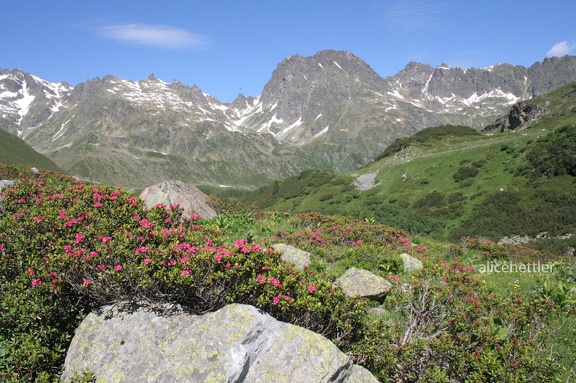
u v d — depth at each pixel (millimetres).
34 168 25547
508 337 10320
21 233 9617
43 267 8383
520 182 99375
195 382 6895
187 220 11914
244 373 7199
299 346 7613
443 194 112062
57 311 8430
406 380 8992
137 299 8484
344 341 9148
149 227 9680
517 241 78125
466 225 89250
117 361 7383
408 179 138250
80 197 12023
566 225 75438
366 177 160875
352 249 16594
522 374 8883
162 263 8391
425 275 13031
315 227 21703
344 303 9328
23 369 7398
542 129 161000
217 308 8789
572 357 10102
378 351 9125
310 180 187750
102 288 8383
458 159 133000
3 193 13258
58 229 9875
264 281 8555
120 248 8562
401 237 21266
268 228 19875
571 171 89938
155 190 20500
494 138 165375
